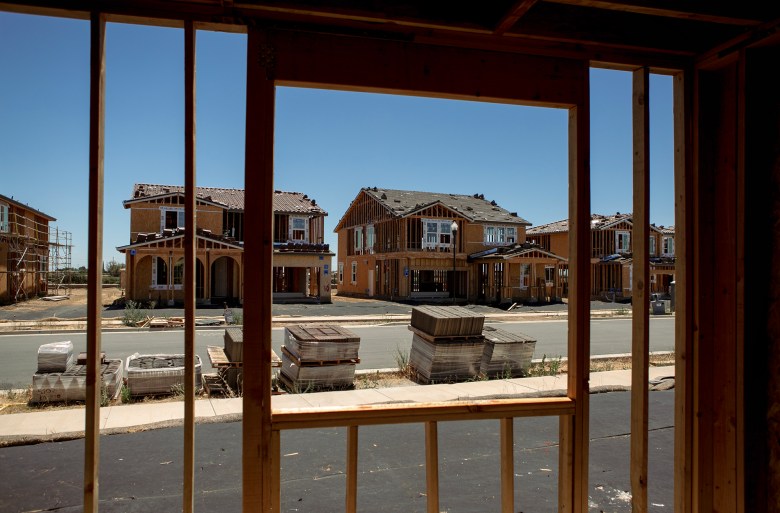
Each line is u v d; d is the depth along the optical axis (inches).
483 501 157.4
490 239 1553.9
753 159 111.3
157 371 300.5
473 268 1489.9
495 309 1213.1
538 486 168.7
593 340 642.2
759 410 111.9
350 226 1790.1
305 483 170.9
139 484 168.9
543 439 216.5
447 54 108.2
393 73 105.1
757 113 111.2
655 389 318.0
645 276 117.0
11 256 1202.0
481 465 186.7
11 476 175.0
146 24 98.0
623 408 266.7
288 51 100.2
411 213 1444.4
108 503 155.4
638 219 118.5
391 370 394.9
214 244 1138.0
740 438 111.6
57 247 1521.9
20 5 91.3
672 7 99.7
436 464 110.0
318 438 215.9
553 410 114.4
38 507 152.9
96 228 92.4
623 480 174.9
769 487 111.3
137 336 630.5
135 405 267.3
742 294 111.0
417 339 375.9
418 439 214.7
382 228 1572.3
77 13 93.7
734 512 113.7
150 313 906.1
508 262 1421.0
